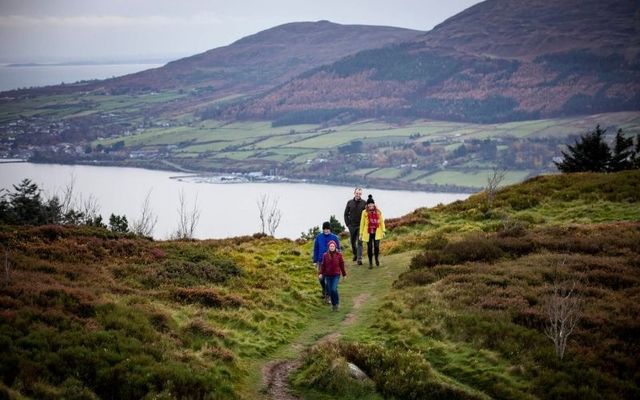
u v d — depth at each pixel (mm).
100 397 13648
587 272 22016
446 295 21547
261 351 18609
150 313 18219
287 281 27188
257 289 24906
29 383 13070
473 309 19734
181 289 22312
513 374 15891
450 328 18875
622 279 21078
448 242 30469
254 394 15641
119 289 20906
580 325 17766
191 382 14734
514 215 36531
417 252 31000
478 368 16375
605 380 15023
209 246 36000
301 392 16031
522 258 25422
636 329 17078
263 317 21422
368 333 19688
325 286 24469
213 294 22250
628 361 15695
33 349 14164
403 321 19891
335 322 21719
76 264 23453
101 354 14695
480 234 31438
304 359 17891
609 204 35625
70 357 14328
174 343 16828
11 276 18875
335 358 16828
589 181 41438
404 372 16109
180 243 33750
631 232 27734
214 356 16906
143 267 24938
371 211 28828
